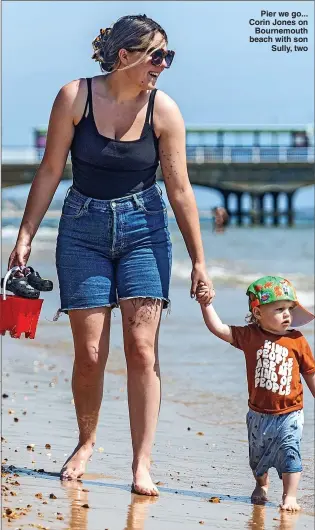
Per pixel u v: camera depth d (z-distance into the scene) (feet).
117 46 15.99
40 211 16.75
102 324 16.79
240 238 140.56
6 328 15.53
